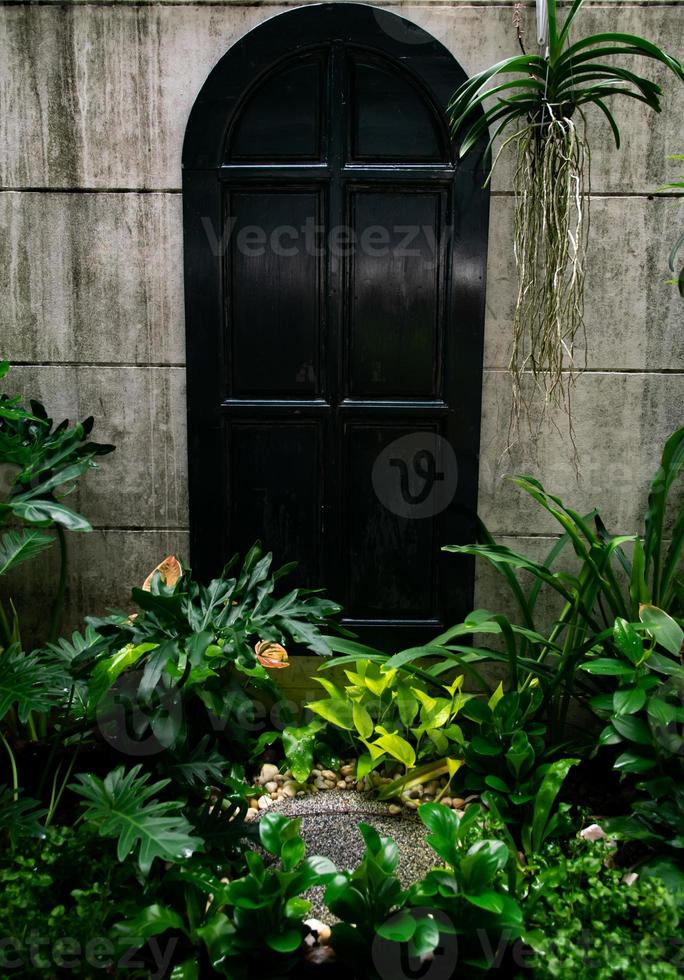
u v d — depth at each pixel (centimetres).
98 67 264
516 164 264
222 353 278
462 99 239
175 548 293
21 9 261
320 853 225
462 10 260
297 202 270
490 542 280
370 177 265
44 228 274
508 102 239
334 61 258
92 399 285
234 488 287
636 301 272
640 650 221
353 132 265
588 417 280
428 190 268
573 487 285
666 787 210
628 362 276
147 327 280
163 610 211
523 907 181
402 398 280
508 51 262
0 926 172
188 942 185
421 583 290
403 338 276
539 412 280
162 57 264
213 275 272
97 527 292
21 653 214
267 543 290
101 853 195
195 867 191
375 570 290
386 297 274
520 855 215
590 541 245
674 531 260
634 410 279
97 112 267
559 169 238
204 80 265
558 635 286
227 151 267
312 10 255
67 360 283
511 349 276
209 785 232
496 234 270
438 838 184
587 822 230
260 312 277
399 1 259
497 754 234
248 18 261
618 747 254
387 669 245
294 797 253
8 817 193
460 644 290
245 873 212
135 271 276
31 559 294
